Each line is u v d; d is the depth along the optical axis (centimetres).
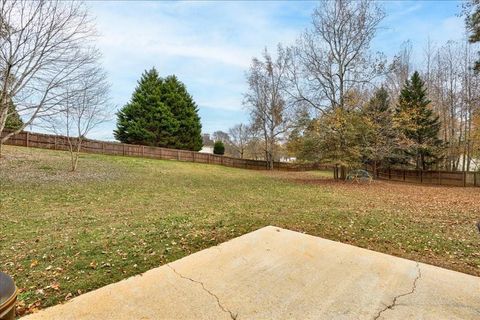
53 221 575
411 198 1060
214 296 269
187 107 3161
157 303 256
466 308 253
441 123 2444
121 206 747
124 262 345
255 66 2922
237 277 308
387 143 1708
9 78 934
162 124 2914
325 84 1836
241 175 1980
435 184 2194
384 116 1709
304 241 417
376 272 322
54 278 305
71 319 230
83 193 924
